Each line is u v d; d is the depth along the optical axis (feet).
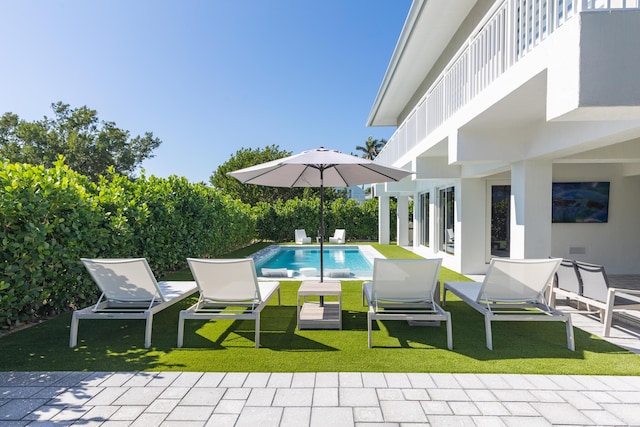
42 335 16.43
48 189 17.84
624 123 15.12
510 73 16.25
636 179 33.17
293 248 63.57
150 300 16.51
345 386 11.45
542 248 23.15
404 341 15.76
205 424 9.36
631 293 16.12
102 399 10.65
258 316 15.01
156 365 13.12
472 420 9.55
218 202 45.60
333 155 19.24
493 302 16.40
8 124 95.09
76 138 92.58
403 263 15.57
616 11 10.55
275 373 12.41
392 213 79.41
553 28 13.47
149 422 9.46
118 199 24.08
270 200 110.32
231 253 54.39
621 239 33.47
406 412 9.92
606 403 10.41
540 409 10.09
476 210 34.24
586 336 16.30
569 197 33.65
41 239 16.85
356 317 19.70
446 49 37.65
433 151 31.60
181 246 33.86
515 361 13.44
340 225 78.64
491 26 19.15
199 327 17.89
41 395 10.88
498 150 23.20
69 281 19.39
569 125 18.76
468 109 21.65
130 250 25.07
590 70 10.62
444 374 12.33
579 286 18.51
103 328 17.63
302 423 9.39
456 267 35.86
